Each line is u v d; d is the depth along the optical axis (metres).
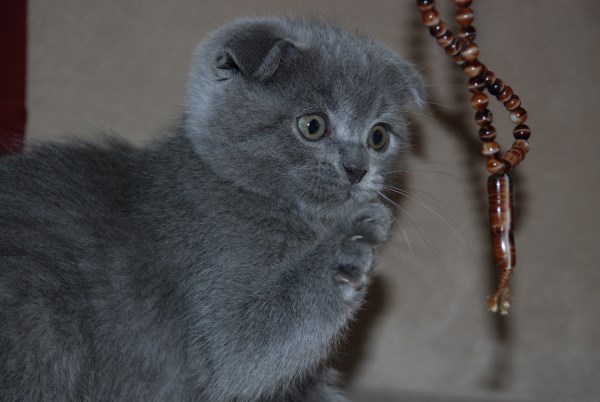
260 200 0.48
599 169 0.62
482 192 0.62
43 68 0.63
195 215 0.47
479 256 0.62
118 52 0.63
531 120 0.62
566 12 0.62
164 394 0.48
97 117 0.63
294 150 0.48
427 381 0.63
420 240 0.63
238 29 0.49
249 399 0.47
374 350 0.63
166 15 0.63
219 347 0.46
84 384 0.46
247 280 0.46
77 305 0.46
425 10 0.45
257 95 0.48
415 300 0.63
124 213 0.48
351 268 0.45
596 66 0.62
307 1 0.62
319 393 0.53
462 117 0.62
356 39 0.52
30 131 0.62
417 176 0.62
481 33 0.62
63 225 0.47
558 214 0.62
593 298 0.62
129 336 0.47
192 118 0.50
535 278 0.62
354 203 0.49
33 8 0.63
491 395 0.62
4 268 0.45
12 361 0.44
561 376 0.62
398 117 0.52
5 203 0.47
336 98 0.49
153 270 0.47
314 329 0.45
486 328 0.63
